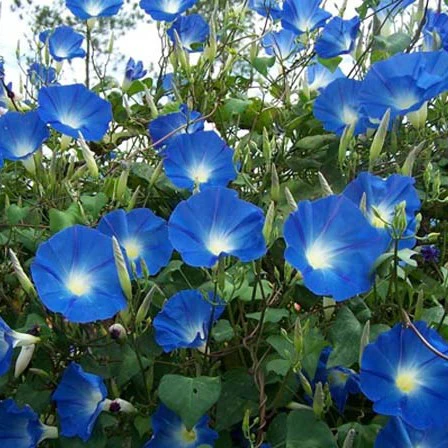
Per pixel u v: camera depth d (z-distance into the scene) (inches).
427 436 26.2
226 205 27.5
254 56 43.6
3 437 30.5
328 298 29.3
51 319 30.9
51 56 46.3
